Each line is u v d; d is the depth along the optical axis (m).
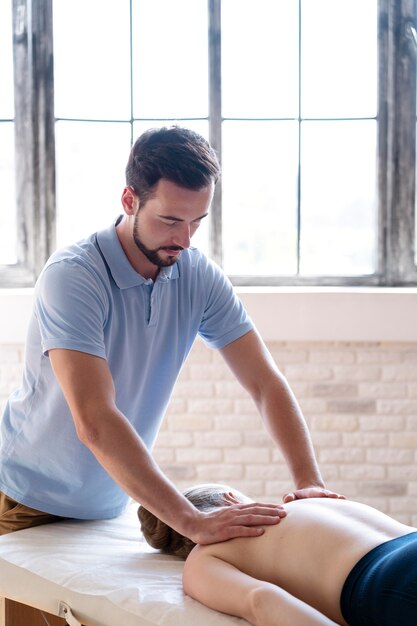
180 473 3.56
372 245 3.68
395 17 3.57
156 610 1.69
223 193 3.67
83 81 3.63
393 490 3.53
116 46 3.61
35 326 1.99
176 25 3.61
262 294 3.44
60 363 1.81
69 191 3.67
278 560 1.68
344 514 1.73
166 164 1.78
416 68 3.60
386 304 3.43
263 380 2.13
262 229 3.68
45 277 1.89
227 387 3.53
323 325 3.44
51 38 3.60
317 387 3.52
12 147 3.66
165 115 3.64
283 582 1.67
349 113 3.63
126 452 1.73
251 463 3.54
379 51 3.59
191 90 3.63
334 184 3.66
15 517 2.11
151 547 2.03
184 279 2.08
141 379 2.05
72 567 1.88
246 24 3.61
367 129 3.63
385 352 3.49
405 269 3.64
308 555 1.64
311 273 3.69
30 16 3.59
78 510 2.13
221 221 3.66
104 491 2.12
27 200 3.66
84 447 2.01
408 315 3.42
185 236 1.86
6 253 3.69
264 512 1.76
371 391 3.51
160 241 1.86
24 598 1.88
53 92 3.62
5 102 3.64
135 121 3.65
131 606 1.72
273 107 3.63
